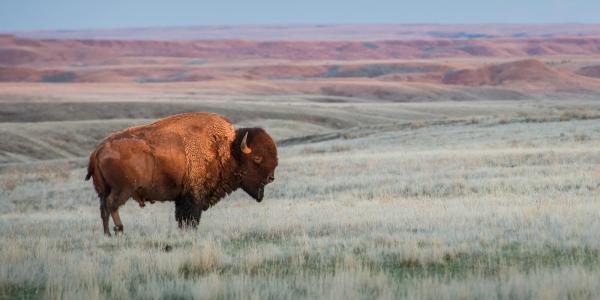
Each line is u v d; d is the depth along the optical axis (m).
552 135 135.62
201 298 26.30
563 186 71.06
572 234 37.66
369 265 31.91
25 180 128.25
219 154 45.97
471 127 172.25
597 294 24.17
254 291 26.59
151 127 44.91
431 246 35.84
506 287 25.39
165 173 44.53
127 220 60.47
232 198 85.25
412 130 182.75
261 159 46.50
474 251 34.25
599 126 143.12
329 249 36.34
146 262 33.06
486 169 92.31
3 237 49.50
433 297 24.91
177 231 45.47
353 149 154.00
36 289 29.38
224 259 34.00
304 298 25.33
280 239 42.69
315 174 104.56
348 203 68.44
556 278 25.98
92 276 29.89
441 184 81.44
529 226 41.84
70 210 88.56
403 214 52.03
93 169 44.19
